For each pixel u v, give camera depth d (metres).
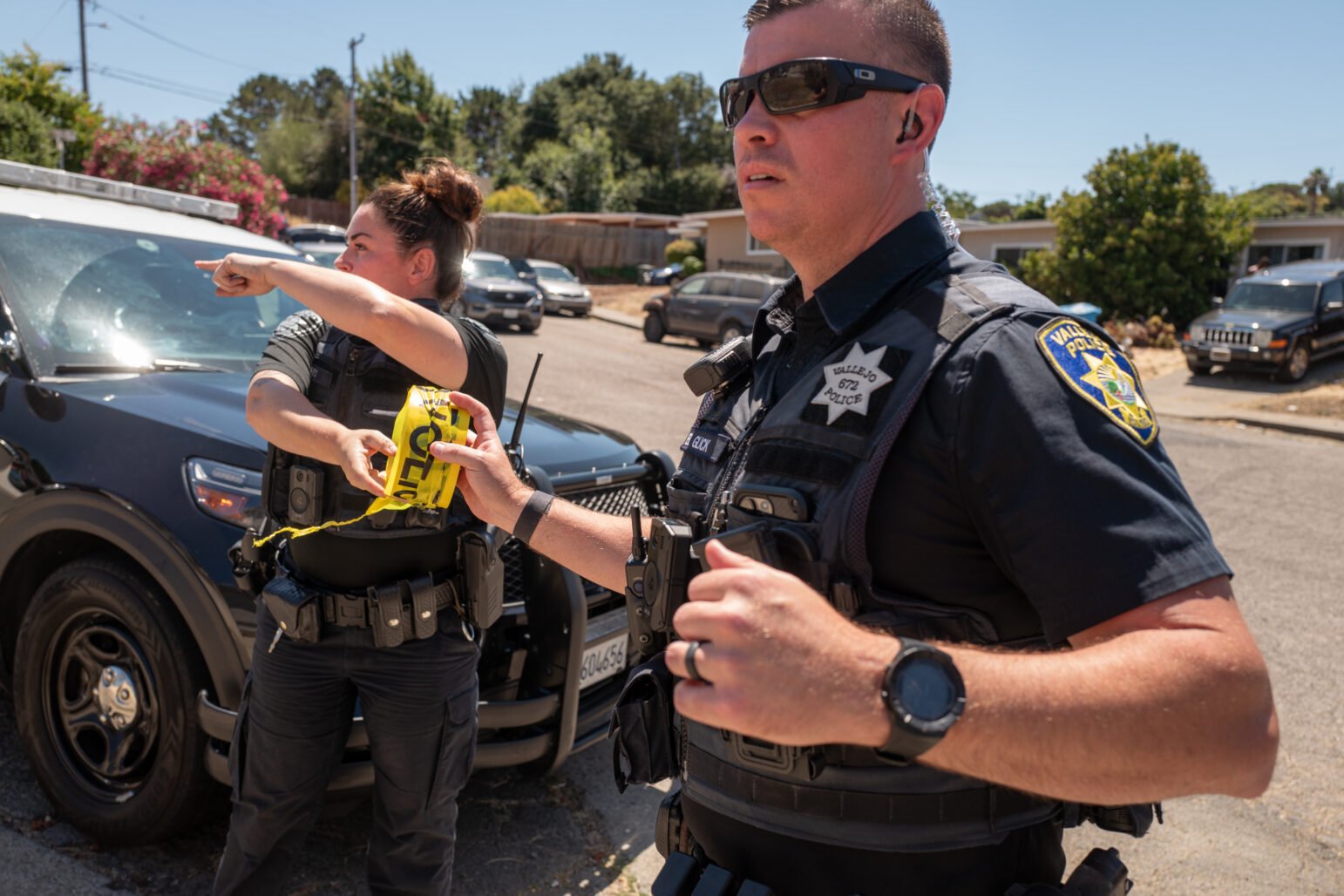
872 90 1.10
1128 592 0.87
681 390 12.45
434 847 2.02
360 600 1.86
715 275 17.48
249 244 3.76
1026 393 0.94
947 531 1.00
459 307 17.77
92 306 3.06
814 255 1.19
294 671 1.91
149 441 2.52
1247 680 0.83
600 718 2.79
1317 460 9.73
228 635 2.29
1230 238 19.86
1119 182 20.16
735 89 1.20
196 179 16.69
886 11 1.12
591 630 2.75
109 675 2.51
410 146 49.19
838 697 0.79
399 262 1.96
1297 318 14.72
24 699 2.64
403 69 49.38
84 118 18.23
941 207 1.23
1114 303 20.27
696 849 1.25
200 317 3.27
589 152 51.81
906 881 1.06
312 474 1.84
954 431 0.97
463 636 2.00
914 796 1.04
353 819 2.81
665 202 54.81
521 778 3.10
